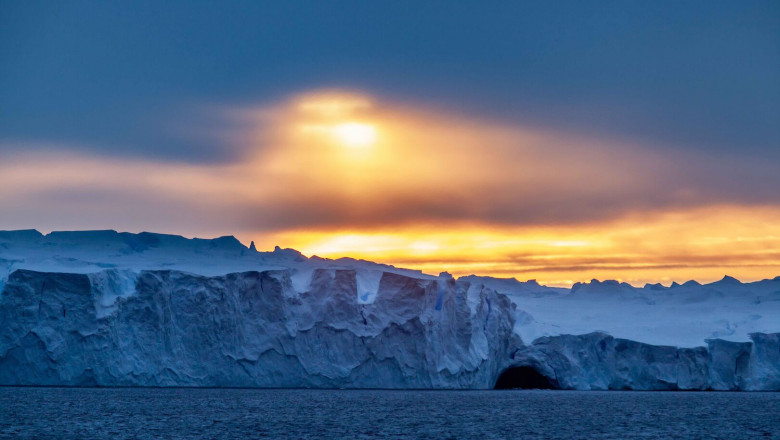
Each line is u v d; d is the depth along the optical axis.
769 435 129.25
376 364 184.12
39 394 170.50
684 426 139.75
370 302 195.00
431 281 190.00
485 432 127.12
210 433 119.56
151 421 131.00
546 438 122.00
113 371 163.38
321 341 182.62
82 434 116.25
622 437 124.31
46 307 163.00
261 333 178.75
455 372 191.38
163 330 170.25
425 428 129.88
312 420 136.50
